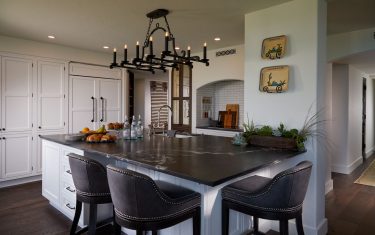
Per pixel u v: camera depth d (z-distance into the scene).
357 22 3.38
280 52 2.74
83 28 3.70
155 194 1.51
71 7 2.93
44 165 3.41
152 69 3.40
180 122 5.64
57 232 2.69
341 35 3.87
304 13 2.61
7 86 4.18
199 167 1.76
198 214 1.73
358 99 5.98
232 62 4.68
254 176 2.17
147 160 1.99
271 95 2.85
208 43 4.46
